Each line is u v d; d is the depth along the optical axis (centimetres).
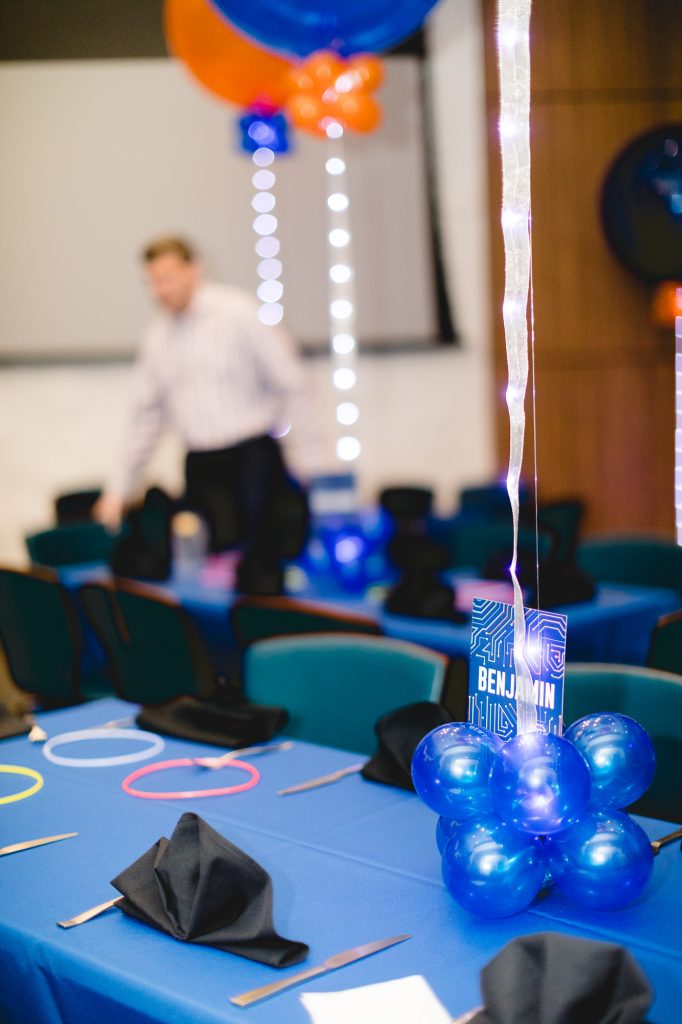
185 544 385
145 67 575
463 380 630
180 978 122
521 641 148
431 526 458
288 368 426
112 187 580
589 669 213
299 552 365
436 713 189
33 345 583
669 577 379
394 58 599
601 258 616
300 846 160
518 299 147
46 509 596
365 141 603
